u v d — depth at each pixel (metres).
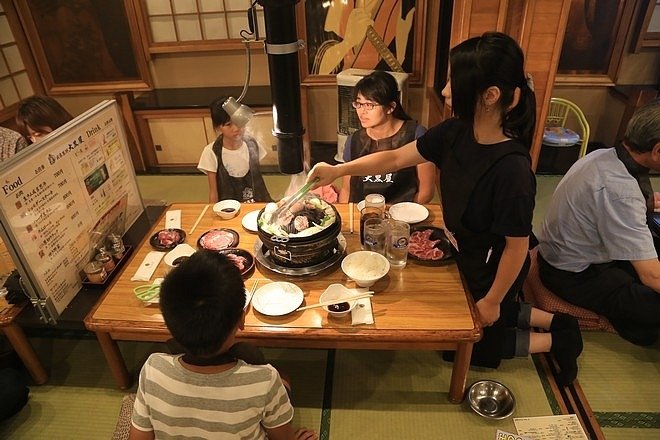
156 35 4.19
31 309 2.05
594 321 2.46
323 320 1.76
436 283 1.91
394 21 4.00
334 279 1.93
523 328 2.26
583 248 2.27
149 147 4.38
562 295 2.46
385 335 1.69
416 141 2.02
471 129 1.74
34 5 4.03
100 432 2.04
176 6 4.04
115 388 2.23
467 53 1.50
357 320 1.74
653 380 2.21
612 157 2.09
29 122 2.50
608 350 2.38
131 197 2.57
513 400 2.07
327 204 2.04
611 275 2.30
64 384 2.27
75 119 2.11
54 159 1.95
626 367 2.29
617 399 2.12
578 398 2.12
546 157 4.18
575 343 2.10
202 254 1.21
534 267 2.66
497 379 2.22
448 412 2.06
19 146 2.82
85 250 2.17
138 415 1.27
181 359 1.25
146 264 2.07
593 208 2.12
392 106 2.41
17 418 2.11
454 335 1.69
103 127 2.29
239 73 4.45
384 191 2.64
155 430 1.26
